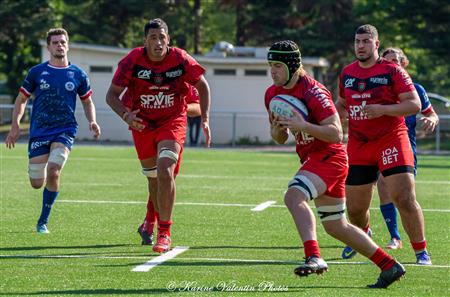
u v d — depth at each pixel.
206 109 29.19
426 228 34.50
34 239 30.30
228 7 140.00
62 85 31.80
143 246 29.09
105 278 23.23
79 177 55.78
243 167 66.88
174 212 38.69
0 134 113.94
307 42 124.69
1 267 24.78
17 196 44.38
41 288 21.92
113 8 134.38
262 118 107.62
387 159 26.03
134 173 59.12
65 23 132.38
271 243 29.97
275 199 44.34
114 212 38.41
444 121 111.25
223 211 39.16
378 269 25.14
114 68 109.12
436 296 21.42
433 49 121.00
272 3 133.00
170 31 132.50
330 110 21.12
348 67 26.94
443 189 51.56
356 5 135.25
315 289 22.09
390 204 29.75
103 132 108.06
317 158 21.52
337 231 21.78
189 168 65.25
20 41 131.75
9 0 125.50
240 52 111.12
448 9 119.56
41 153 31.97
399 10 121.19
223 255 27.31
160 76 27.89
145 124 28.31
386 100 26.03
